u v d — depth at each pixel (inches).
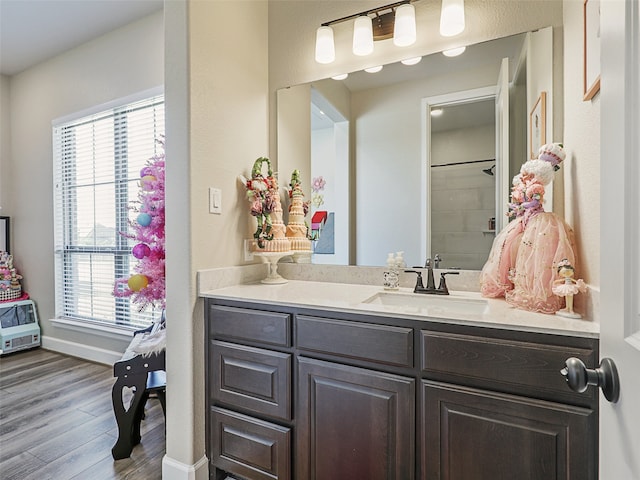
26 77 130.6
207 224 62.5
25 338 125.6
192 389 59.1
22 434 73.8
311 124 76.3
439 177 66.1
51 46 114.8
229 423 57.7
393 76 69.3
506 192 60.3
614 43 20.8
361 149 72.5
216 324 59.2
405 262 68.6
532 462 37.7
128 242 107.0
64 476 61.0
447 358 41.9
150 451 68.8
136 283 71.4
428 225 67.0
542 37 56.6
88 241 117.2
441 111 65.6
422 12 66.2
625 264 19.6
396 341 44.9
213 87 63.9
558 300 43.8
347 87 73.1
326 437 49.6
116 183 108.9
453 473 41.6
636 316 18.7
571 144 49.4
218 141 65.0
